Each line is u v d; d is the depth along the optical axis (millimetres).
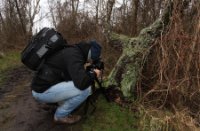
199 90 1706
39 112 1770
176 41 1730
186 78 1690
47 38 1449
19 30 4926
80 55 1454
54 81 1451
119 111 1704
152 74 1846
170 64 1741
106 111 1704
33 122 1658
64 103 1507
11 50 4328
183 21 1804
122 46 2137
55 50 1469
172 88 1703
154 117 1620
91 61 1529
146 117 1653
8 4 5066
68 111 1519
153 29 1830
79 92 1458
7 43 4512
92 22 4129
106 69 2328
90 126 1587
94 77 1500
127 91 1799
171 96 1746
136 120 1643
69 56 1426
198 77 1701
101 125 1598
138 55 1840
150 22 2723
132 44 1923
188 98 1780
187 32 1787
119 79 1862
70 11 4777
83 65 1442
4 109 1885
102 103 1779
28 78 2682
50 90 1453
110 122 1620
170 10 1775
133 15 2951
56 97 1470
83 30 4359
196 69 1741
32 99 2016
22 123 1666
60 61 1445
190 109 1775
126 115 1681
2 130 1627
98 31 2965
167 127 1569
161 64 1704
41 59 1450
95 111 1706
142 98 1772
